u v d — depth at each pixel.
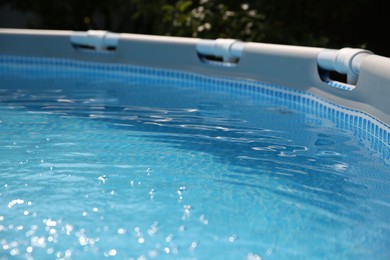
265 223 2.77
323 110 5.42
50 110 5.50
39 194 3.15
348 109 4.95
